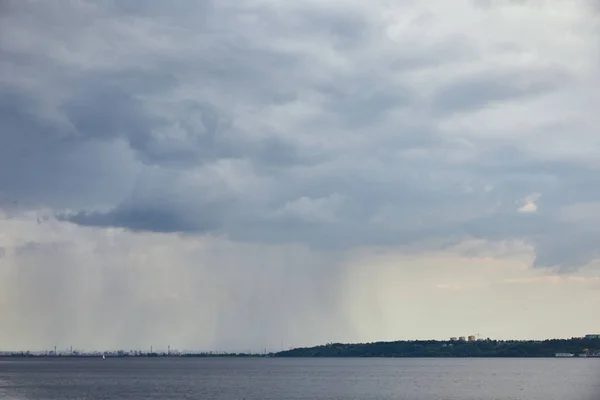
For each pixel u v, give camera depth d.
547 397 181.00
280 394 197.75
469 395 189.25
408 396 187.12
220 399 182.12
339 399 179.00
